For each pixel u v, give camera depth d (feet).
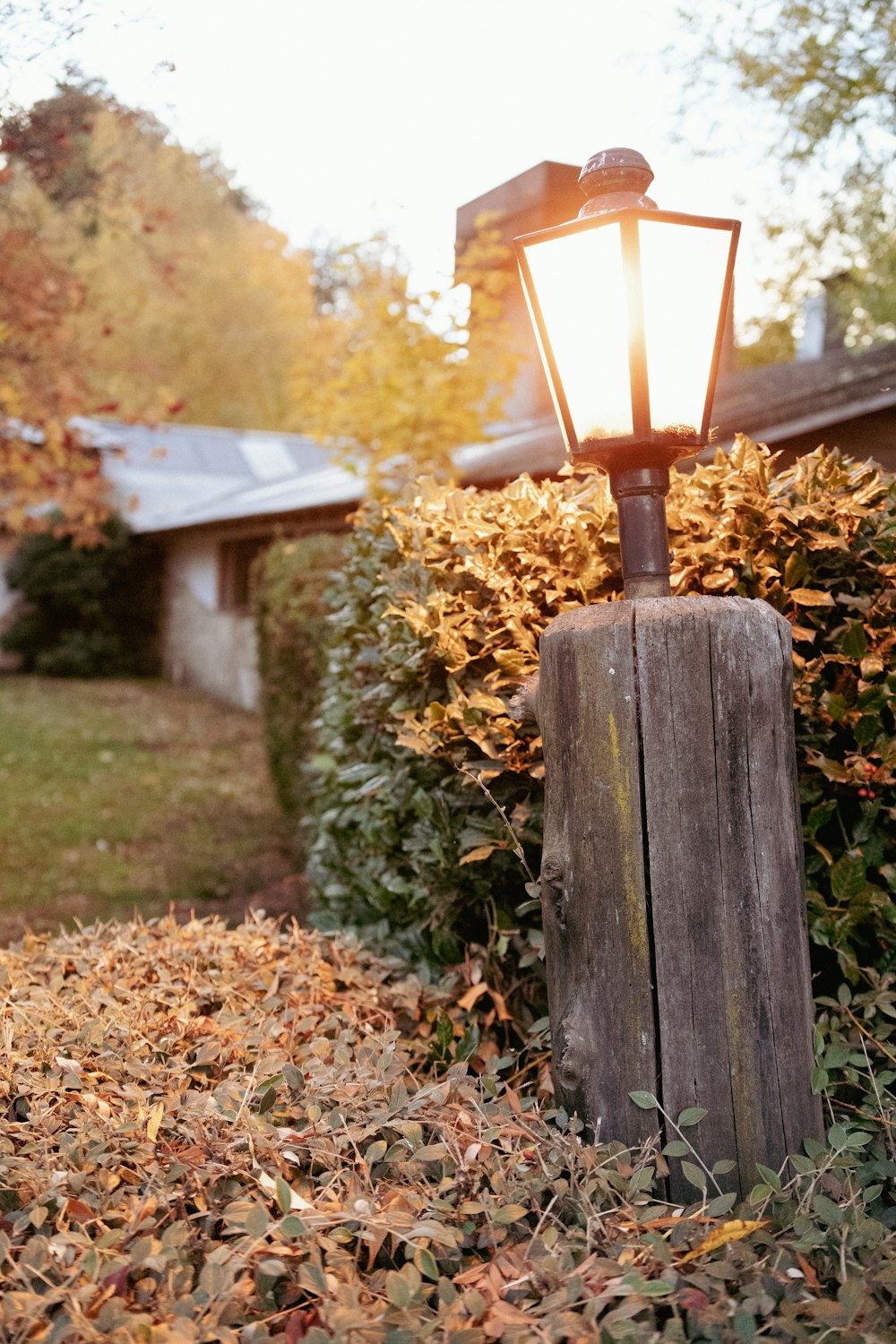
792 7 15.69
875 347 24.03
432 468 22.71
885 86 15.99
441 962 9.43
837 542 7.69
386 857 10.38
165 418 25.18
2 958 9.51
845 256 22.36
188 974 8.93
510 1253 5.40
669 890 6.00
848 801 7.98
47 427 22.80
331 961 9.77
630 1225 5.57
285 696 24.68
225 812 27.89
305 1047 7.68
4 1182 5.68
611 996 6.13
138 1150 6.05
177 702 48.60
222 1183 5.86
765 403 19.93
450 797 8.66
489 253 23.43
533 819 8.00
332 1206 5.65
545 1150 6.15
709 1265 5.22
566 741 6.34
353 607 12.02
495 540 8.41
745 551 7.91
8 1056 6.96
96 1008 8.03
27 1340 4.67
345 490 37.88
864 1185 6.42
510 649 8.38
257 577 28.71
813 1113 6.18
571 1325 4.75
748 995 5.98
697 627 6.02
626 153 6.63
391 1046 7.47
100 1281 4.98
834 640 8.04
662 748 6.02
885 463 19.56
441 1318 4.90
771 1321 4.94
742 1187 5.97
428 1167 6.22
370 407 24.52
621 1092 6.12
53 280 21.04
